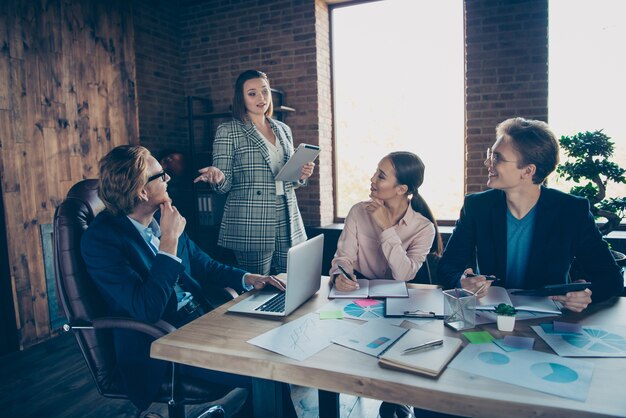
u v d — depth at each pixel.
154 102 4.40
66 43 3.39
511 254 1.67
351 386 0.94
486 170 3.76
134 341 1.46
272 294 1.56
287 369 1.00
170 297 1.61
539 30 3.54
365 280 1.68
